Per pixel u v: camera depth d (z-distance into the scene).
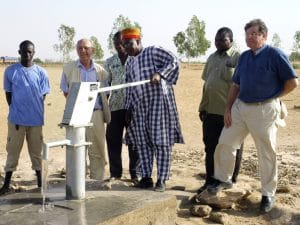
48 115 15.20
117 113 6.83
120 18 45.28
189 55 60.84
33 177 7.48
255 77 5.43
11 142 6.48
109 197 5.17
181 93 21.48
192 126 13.56
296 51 63.81
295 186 6.89
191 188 6.77
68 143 4.88
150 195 5.30
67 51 58.81
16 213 4.61
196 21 60.34
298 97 20.28
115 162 6.93
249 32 5.41
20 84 6.38
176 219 5.40
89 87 4.87
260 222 5.54
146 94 6.02
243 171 7.85
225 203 5.81
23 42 6.42
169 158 6.04
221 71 6.11
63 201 4.96
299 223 5.43
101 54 56.16
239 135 5.74
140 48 6.09
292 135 11.97
